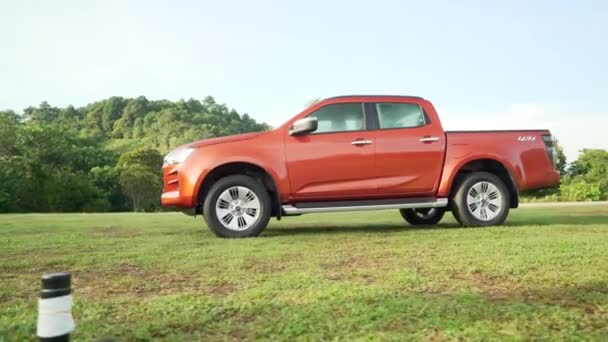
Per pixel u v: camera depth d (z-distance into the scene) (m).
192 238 5.77
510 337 1.94
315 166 6.18
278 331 2.09
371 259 3.98
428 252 4.27
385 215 11.59
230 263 3.89
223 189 5.87
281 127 6.22
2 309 2.52
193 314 2.37
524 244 4.61
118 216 12.41
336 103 6.42
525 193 6.95
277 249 4.65
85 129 142.50
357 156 6.29
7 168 56.25
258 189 5.94
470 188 6.63
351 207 6.32
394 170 6.40
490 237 5.29
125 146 125.81
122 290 2.99
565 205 17.25
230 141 6.07
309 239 5.45
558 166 7.09
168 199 6.04
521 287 2.88
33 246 5.04
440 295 2.68
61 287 1.31
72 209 60.78
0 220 10.11
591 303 2.50
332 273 3.39
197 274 3.47
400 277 3.16
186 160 5.96
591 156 41.72
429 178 6.50
